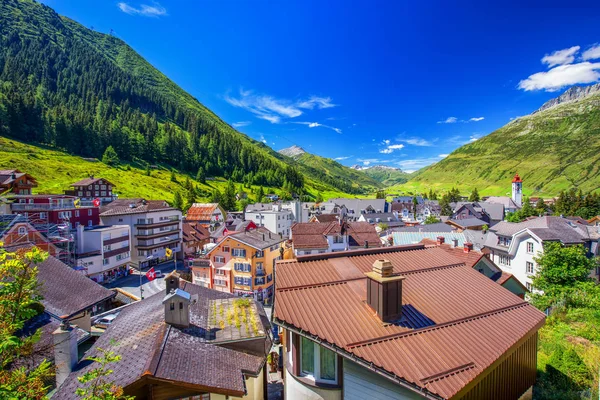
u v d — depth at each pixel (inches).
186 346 679.1
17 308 373.4
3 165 4473.4
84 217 2888.8
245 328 792.9
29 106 6210.6
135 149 7509.8
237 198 6978.4
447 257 713.0
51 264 1113.4
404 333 457.4
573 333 791.7
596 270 1708.9
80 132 6560.0
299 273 585.9
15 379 339.9
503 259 2023.9
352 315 485.4
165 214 3351.4
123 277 2711.6
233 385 616.1
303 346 506.0
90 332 1048.8
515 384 514.6
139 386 552.7
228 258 2300.7
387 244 2490.2
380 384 424.2
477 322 512.1
